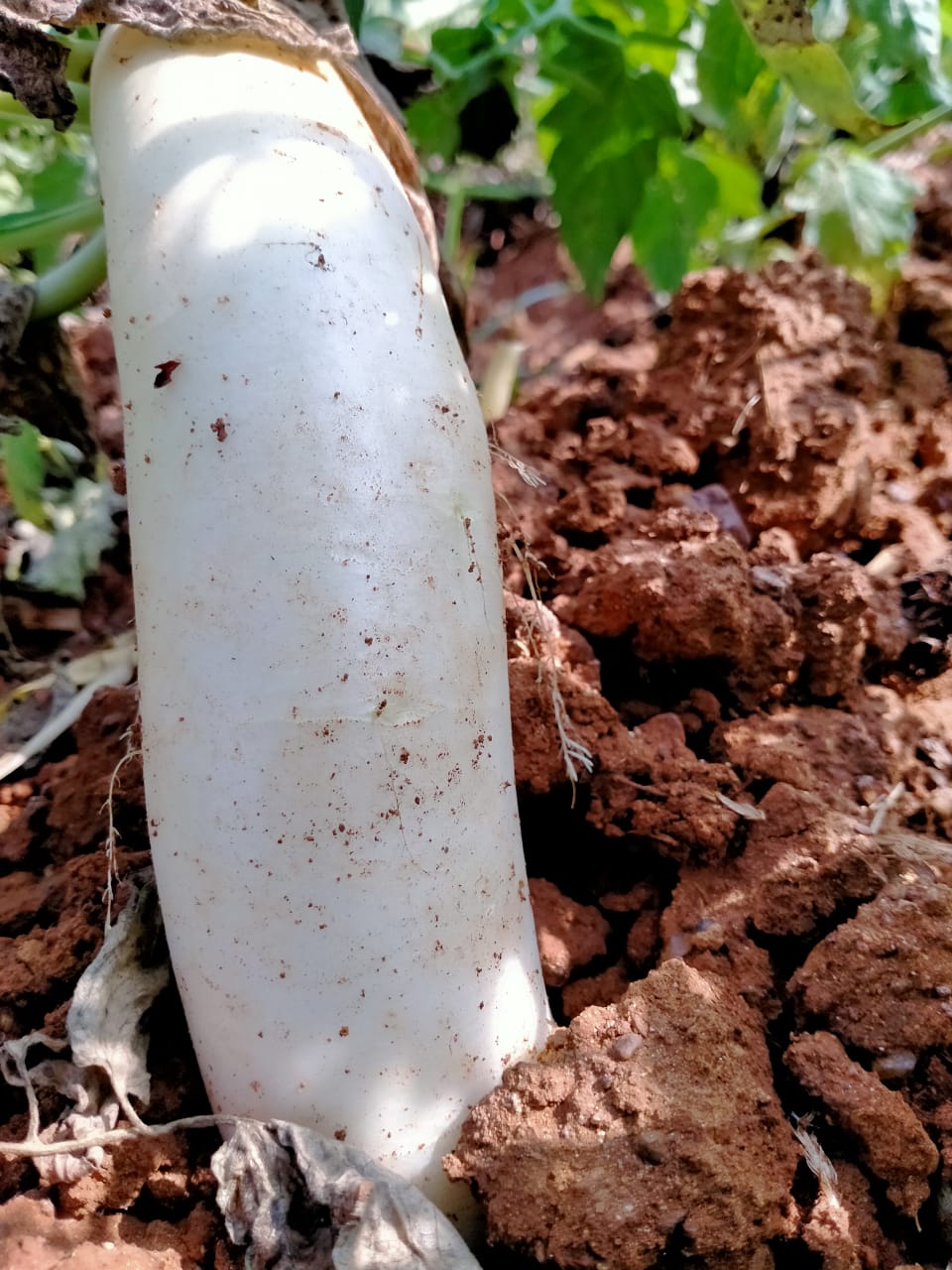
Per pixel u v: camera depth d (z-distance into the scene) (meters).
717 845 0.25
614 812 0.26
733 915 0.24
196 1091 0.22
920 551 0.35
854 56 0.44
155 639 0.20
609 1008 0.20
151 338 0.20
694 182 0.44
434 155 0.47
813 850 0.24
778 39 0.33
